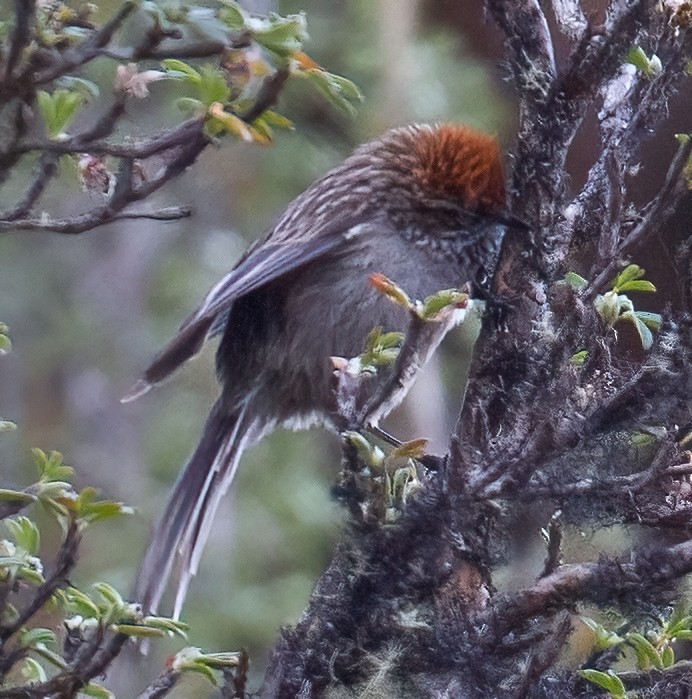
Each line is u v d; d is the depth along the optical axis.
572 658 7.04
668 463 6.45
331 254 10.37
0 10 5.90
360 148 10.87
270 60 5.73
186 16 5.44
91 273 16.69
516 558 7.02
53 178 6.39
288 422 10.79
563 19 7.44
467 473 6.60
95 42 5.53
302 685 6.74
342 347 10.35
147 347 16.33
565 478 6.59
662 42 7.16
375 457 6.49
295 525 14.37
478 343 7.42
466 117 13.35
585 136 8.09
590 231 7.62
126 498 15.20
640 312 6.98
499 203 10.05
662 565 6.45
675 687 6.51
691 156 6.86
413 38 14.27
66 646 6.12
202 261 15.55
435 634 6.62
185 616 13.66
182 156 5.75
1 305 16.53
